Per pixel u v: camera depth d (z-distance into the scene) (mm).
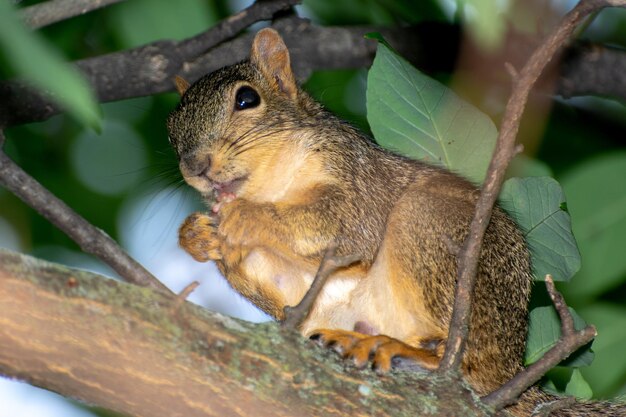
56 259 16547
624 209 12828
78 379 7832
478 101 15531
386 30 15641
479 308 10727
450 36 15570
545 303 12102
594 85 15438
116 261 9648
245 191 12125
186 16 14695
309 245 11539
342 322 11516
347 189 11945
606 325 12961
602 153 15008
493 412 9008
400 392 8812
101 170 17094
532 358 11070
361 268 11555
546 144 15922
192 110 12359
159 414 8062
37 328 7660
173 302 8102
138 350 7898
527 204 11102
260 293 11820
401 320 11211
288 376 8359
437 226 11148
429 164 12273
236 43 15266
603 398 11375
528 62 8727
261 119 12336
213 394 8102
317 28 15477
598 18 16969
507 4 14859
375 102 11156
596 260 12766
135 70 14555
